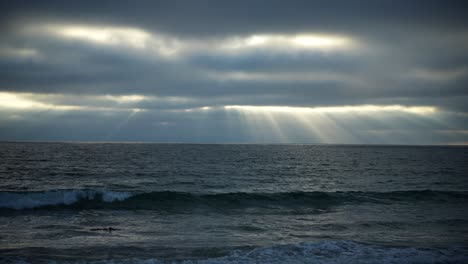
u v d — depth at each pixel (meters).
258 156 100.31
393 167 62.78
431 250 13.02
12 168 48.62
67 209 21.09
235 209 22.41
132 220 18.64
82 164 58.47
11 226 16.55
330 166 64.19
